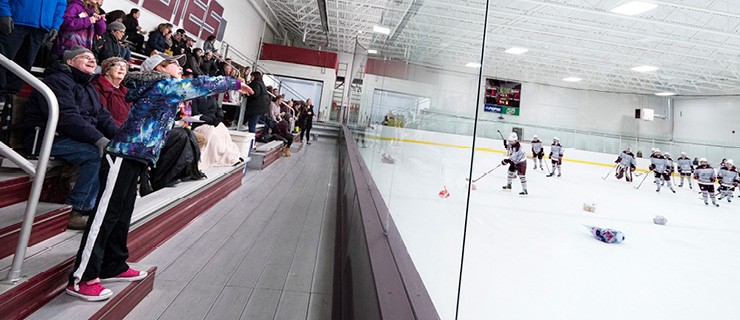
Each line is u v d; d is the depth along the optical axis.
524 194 5.48
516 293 1.78
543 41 11.70
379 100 2.21
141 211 1.73
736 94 14.69
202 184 2.54
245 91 1.36
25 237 1.06
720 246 3.34
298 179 4.41
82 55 1.65
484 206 4.32
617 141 13.07
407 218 1.05
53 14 1.99
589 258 2.55
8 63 1.00
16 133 1.65
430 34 1.07
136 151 1.21
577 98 17.58
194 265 1.77
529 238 2.92
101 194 1.19
